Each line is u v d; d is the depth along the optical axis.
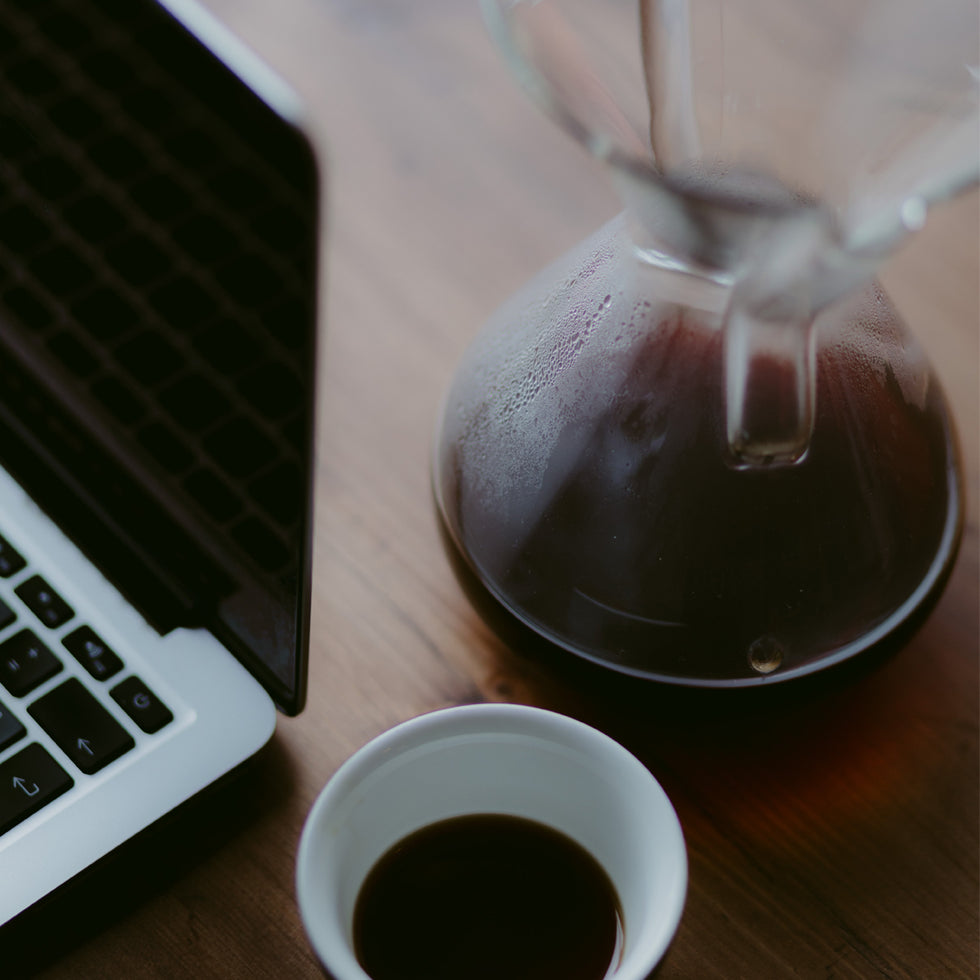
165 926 0.54
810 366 0.48
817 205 0.50
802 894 0.55
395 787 0.50
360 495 0.61
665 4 0.50
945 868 0.55
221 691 0.55
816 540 0.51
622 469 0.51
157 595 0.56
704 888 0.55
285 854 0.55
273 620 0.53
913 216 0.46
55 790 0.53
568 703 0.57
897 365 0.53
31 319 0.53
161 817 0.54
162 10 0.47
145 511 0.55
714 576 0.51
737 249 0.48
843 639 0.53
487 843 0.52
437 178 0.68
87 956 0.53
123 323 0.51
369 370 0.63
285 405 0.49
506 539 0.53
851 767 0.56
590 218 0.67
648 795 0.49
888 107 0.52
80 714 0.54
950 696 0.58
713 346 0.50
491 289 0.65
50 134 0.49
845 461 0.51
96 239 0.50
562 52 0.50
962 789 0.56
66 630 0.56
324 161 0.46
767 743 0.57
